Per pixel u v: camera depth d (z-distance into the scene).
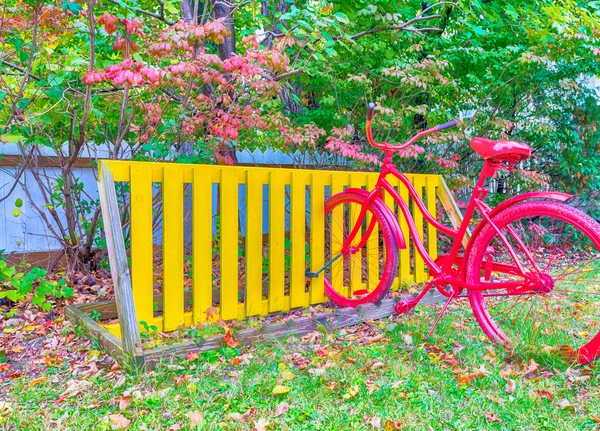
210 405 2.04
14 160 4.64
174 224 2.89
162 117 4.23
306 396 2.11
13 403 2.10
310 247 3.59
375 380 2.29
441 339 2.79
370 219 3.44
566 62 6.16
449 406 2.02
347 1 5.14
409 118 5.55
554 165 6.46
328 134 5.61
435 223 3.02
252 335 2.76
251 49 3.67
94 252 4.56
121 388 2.22
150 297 2.80
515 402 2.04
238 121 3.93
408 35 5.20
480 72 5.87
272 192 3.34
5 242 4.68
